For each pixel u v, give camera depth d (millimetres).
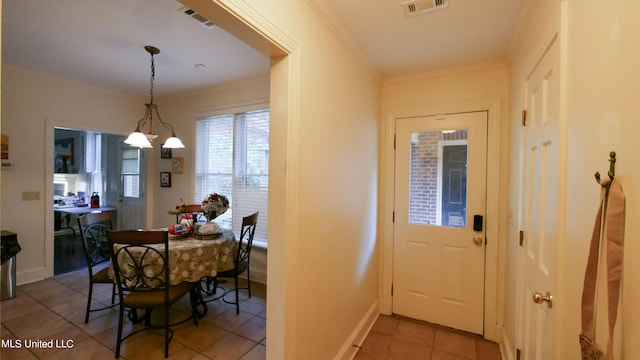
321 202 1812
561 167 1132
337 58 1987
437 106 2699
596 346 765
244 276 3693
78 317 2639
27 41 2564
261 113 3512
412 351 2311
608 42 810
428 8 1760
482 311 2551
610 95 794
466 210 2615
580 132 989
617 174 744
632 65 691
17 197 3346
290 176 1510
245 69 3154
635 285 665
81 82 3680
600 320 789
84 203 5711
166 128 4348
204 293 3217
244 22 1226
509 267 2234
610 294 703
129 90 3992
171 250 2248
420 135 2797
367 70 2516
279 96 1516
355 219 2332
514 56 2162
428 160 2766
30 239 3438
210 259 2469
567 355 1070
